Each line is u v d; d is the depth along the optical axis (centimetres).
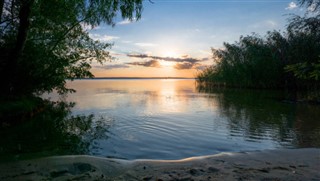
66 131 1317
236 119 1719
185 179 583
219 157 784
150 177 599
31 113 1762
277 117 1817
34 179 577
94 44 2248
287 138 1176
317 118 1773
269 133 1284
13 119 1504
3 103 1532
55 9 1727
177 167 684
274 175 607
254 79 5819
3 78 1595
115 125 1495
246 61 5950
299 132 1308
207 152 941
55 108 2291
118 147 1002
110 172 643
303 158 766
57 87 2230
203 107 2409
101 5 1362
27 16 1500
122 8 1217
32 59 1766
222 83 7894
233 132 1306
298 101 2925
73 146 1005
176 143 1074
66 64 2016
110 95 3975
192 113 2000
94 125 1497
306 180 573
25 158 785
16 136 1167
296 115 1909
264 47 5325
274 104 2678
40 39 1948
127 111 2111
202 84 9688
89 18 1841
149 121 1634
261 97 3566
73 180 577
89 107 2381
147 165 703
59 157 752
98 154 899
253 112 2075
